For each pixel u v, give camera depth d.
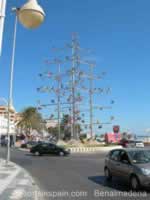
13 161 26.66
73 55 52.41
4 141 68.44
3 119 87.62
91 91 53.31
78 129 53.50
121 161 12.80
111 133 66.81
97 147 46.75
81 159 29.47
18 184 12.84
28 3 9.77
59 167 21.20
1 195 10.23
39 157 32.94
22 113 90.00
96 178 15.08
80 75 52.00
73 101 51.69
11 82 22.47
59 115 55.06
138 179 11.16
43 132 115.69
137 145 57.62
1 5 8.63
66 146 45.81
